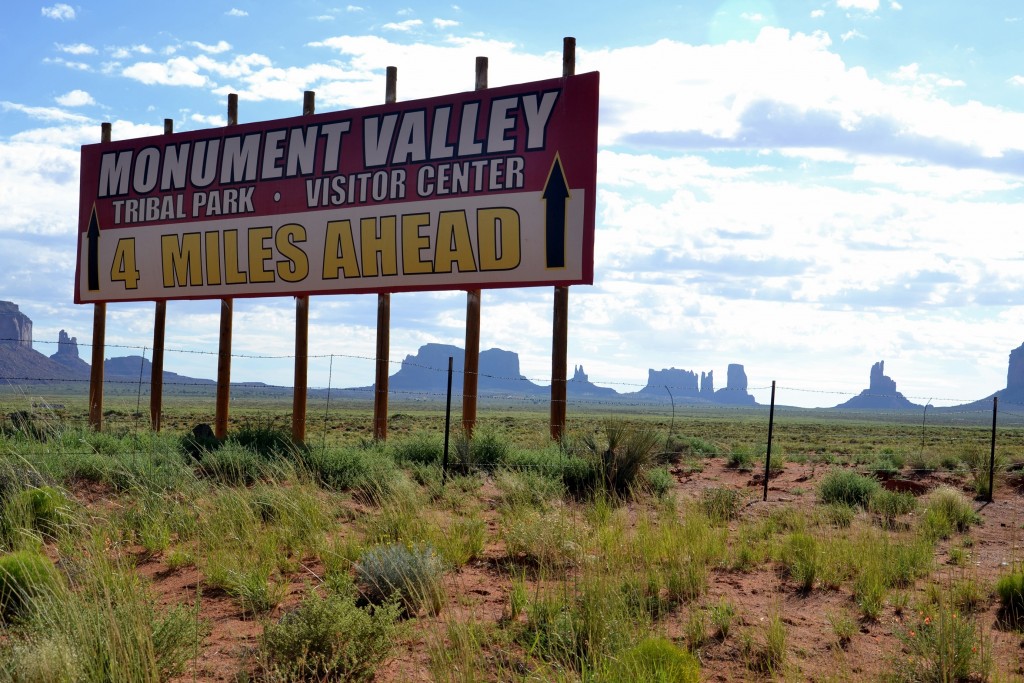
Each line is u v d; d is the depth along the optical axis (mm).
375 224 19203
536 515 9758
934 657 5906
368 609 6207
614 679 5047
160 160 22031
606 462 14188
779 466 20688
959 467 19891
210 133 21391
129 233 22375
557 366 17250
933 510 12664
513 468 14695
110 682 4852
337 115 19781
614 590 6660
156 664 5156
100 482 12352
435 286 18516
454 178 18359
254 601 6891
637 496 13133
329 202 19766
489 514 11578
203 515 9648
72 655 4957
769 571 8805
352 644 5387
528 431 25062
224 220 21062
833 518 12289
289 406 74375
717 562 9070
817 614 7301
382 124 19234
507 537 9211
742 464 21219
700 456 24156
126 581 6566
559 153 17375
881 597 7574
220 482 12203
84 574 6660
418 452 16016
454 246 18312
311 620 5590
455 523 9570
